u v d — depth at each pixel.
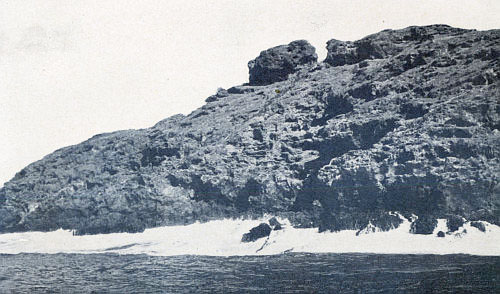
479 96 187.25
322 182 197.75
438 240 164.00
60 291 146.50
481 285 123.06
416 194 178.38
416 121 192.38
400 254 160.00
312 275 142.88
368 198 186.75
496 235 162.12
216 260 176.88
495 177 170.12
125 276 161.38
